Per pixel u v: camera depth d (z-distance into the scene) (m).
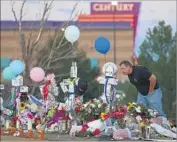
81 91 11.18
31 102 12.32
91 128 10.25
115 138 9.73
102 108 10.81
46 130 11.35
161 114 10.61
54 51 22.22
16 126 12.12
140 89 10.45
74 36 11.89
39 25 23.80
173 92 21.92
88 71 35.62
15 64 12.88
